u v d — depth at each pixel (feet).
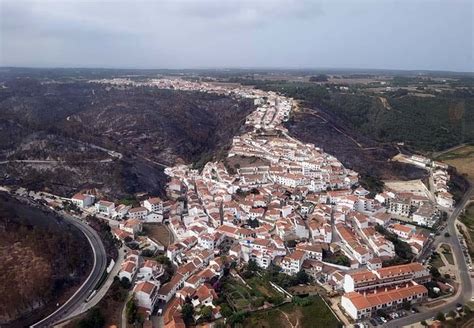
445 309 408.87
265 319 385.91
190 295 427.74
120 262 487.61
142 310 402.52
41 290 403.95
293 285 450.71
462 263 508.53
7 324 372.17
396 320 390.01
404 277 447.42
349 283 434.71
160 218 634.43
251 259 501.15
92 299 410.93
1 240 449.06
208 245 530.68
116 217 620.49
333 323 380.78
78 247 492.13
